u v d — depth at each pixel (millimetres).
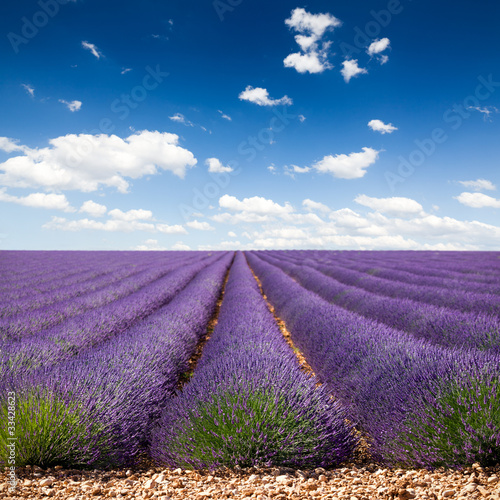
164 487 2123
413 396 2646
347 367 4008
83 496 1989
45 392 2674
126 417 2729
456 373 2652
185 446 2480
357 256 34156
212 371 3346
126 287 11242
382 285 11172
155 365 3982
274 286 12352
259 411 2537
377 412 2842
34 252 37219
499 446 2109
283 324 8805
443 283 11070
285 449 2395
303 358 6059
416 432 2371
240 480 2191
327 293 11023
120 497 1993
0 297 9445
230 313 7348
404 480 2098
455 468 2170
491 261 22016
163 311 7207
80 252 41156
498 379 2426
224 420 2529
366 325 5086
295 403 2672
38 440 2328
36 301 8664
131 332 5281
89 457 2404
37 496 1972
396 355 3443
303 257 33750
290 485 2100
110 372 3293
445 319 5285
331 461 2484
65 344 4727
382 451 2525
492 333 4324
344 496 1917
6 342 4367
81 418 2541
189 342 5828
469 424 2195
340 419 2729
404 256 32500
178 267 21078
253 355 3652
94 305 8391
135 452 2617
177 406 2969
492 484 1919
